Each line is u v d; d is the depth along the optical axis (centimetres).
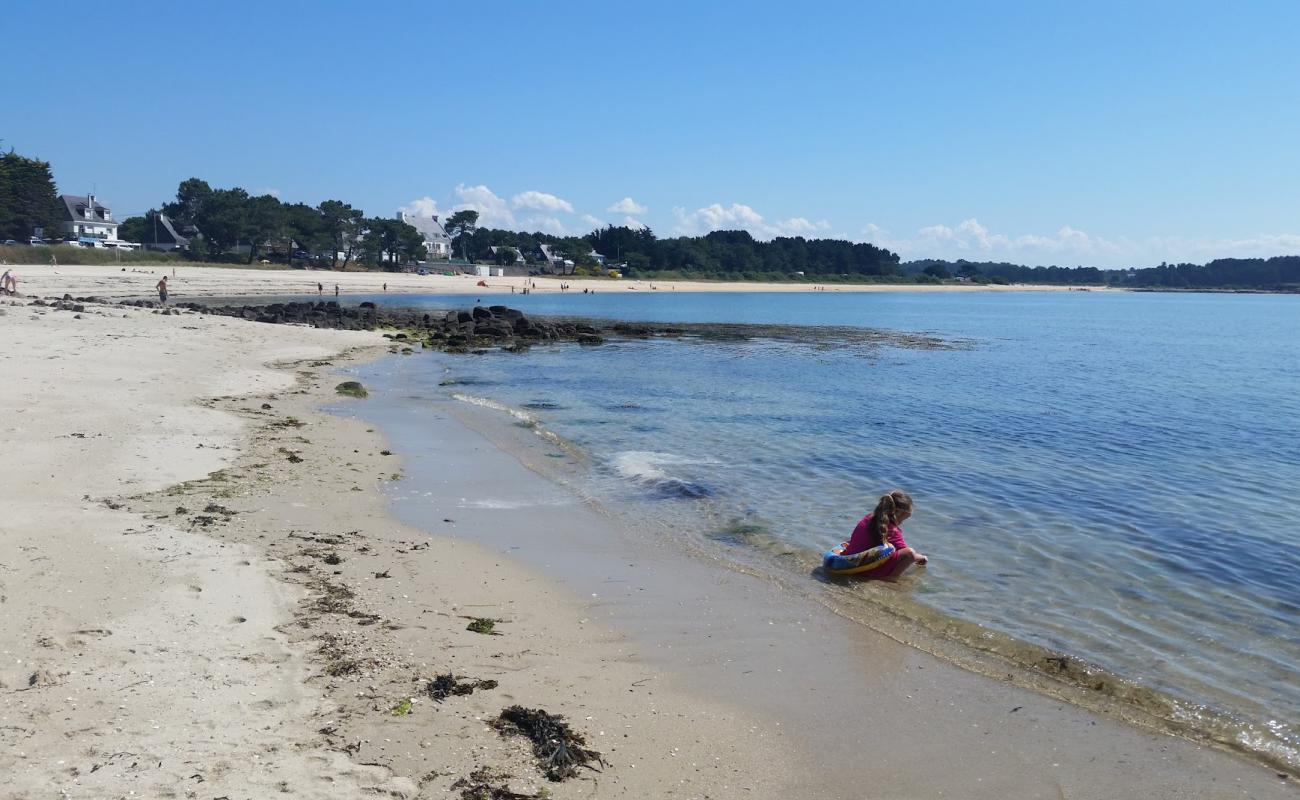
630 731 623
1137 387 3183
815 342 5084
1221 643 842
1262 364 4244
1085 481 1575
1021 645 824
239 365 2698
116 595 764
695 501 1343
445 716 611
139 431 1516
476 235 19212
